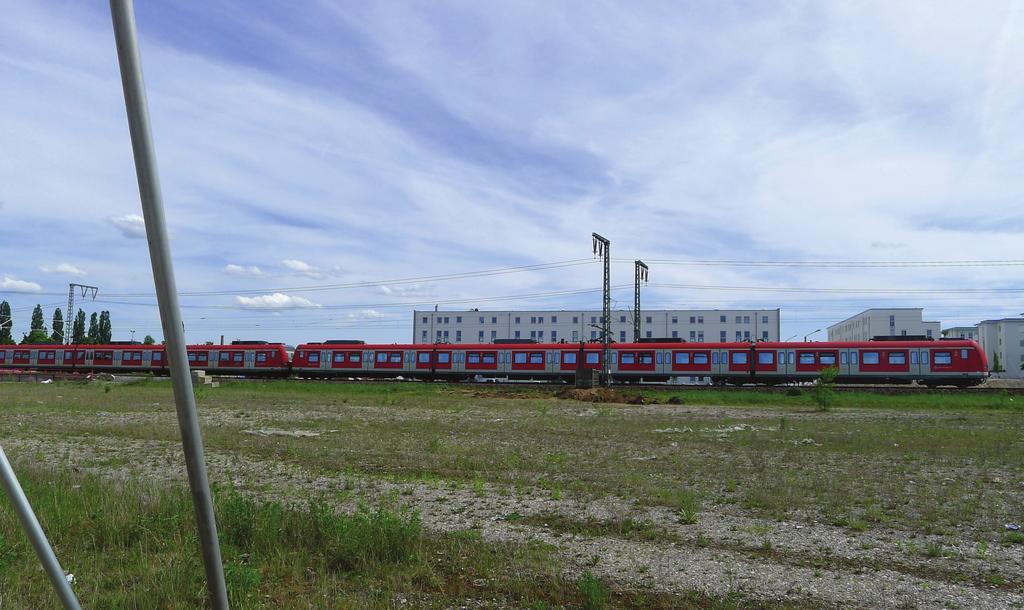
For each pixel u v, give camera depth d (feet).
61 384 163.32
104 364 211.41
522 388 154.61
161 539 27.78
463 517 34.30
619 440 67.77
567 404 120.98
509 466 50.34
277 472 47.39
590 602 21.72
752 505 37.24
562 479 45.01
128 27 8.52
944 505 37.40
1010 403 116.88
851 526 32.71
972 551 28.66
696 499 38.75
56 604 21.03
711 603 22.24
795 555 27.91
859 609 21.91
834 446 62.90
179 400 9.21
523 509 36.09
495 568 25.49
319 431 73.56
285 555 26.18
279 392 144.66
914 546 29.19
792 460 54.08
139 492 35.37
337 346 188.96
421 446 61.11
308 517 30.37
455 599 22.67
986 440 67.46
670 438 69.41
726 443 65.36
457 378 183.93
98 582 22.84
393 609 21.70
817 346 155.53
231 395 133.90
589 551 28.22
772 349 158.10
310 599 22.27
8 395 123.65
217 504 31.30
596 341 170.30
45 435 67.77
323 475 46.32
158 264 8.75
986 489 42.27
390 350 184.14
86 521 29.60
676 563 26.61
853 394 128.77
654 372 164.55
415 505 37.04
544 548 28.35
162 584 22.58
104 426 75.46
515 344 174.91
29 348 221.05
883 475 47.09
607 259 153.38
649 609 21.94
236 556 26.18
